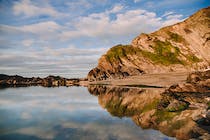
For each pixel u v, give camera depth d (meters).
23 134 22.09
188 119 26.44
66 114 33.72
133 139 19.91
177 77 102.50
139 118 29.75
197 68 136.25
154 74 129.75
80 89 91.19
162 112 32.88
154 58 152.00
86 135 21.48
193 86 49.38
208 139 16.66
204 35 147.12
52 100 52.72
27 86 119.75
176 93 46.84
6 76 161.25
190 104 35.50
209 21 150.75
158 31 169.75
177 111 32.22
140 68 150.62
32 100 52.66
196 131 21.36
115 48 170.38
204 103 34.34
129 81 116.00
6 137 21.09
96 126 25.42
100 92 74.50
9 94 69.62
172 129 22.69
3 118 30.69
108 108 39.69
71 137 20.89
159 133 21.58
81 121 28.39
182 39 156.38
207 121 23.08
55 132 22.78
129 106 41.72
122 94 64.50
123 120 28.81
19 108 39.91
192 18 161.00
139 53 159.88
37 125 26.12
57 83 141.12
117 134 21.72
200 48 146.25
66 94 69.00
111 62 158.75
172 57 149.50
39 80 157.50
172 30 164.25
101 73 153.00
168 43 158.88
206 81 50.94
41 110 37.62
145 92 66.38
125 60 158.62
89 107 41.16
